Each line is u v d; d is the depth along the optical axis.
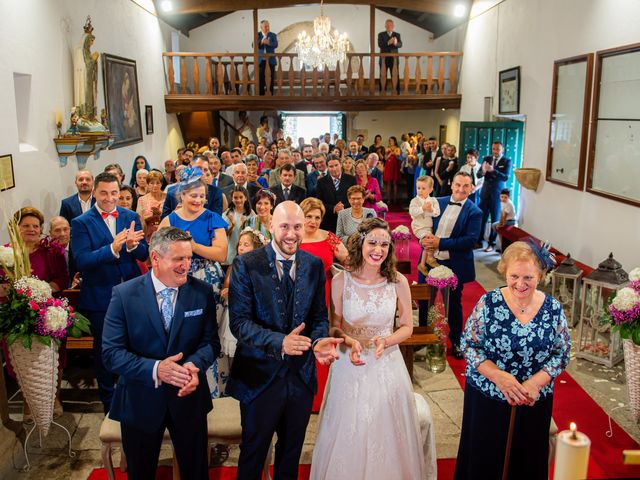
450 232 5.44
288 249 3.04
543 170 8.85
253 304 3.08
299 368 3.10
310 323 3.18
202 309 3.07
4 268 3.85
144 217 6.79
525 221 9.59
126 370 2.87
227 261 5.35
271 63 13.88
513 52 10.10
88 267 4.01
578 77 7.57
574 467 1.60
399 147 16.95
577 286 6.33
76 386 4.96
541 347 2.95
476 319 3.09
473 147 11.45
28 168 6.57
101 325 4.11
